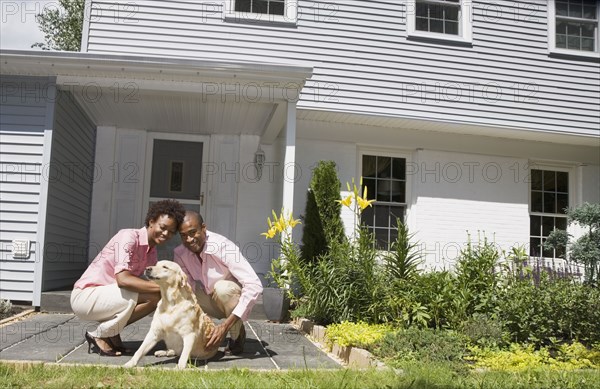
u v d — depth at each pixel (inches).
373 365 166.2
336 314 236.2
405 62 384.2
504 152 406.3
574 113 405.1
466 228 394.3
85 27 350.0
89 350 172.9
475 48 395.9
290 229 283.7
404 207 395.5
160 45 355.9
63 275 323.3
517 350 192.4
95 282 168.9
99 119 367.9
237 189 391.2
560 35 416.5
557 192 422.0
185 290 155.0
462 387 136.6
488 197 399.9
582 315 215.6
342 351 194.4
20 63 268.1
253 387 125.8
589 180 421.4
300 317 264.2
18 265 274.5
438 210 391.9
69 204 326.6
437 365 165.9
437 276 233.8
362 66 377.7
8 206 277.9
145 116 355.3
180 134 394.3
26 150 281.6
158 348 183.0
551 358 190.1
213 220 388.5
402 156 398.3
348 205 254.5
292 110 297.0
